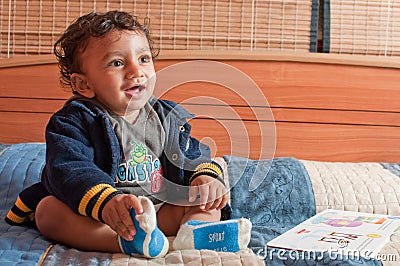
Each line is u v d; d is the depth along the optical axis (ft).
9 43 6.92
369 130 7.01
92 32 4.08
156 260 3.35
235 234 3.54
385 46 7.25
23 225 4.23
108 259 3.32
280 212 4.92
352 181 5.31
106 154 3.97
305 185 5.16
